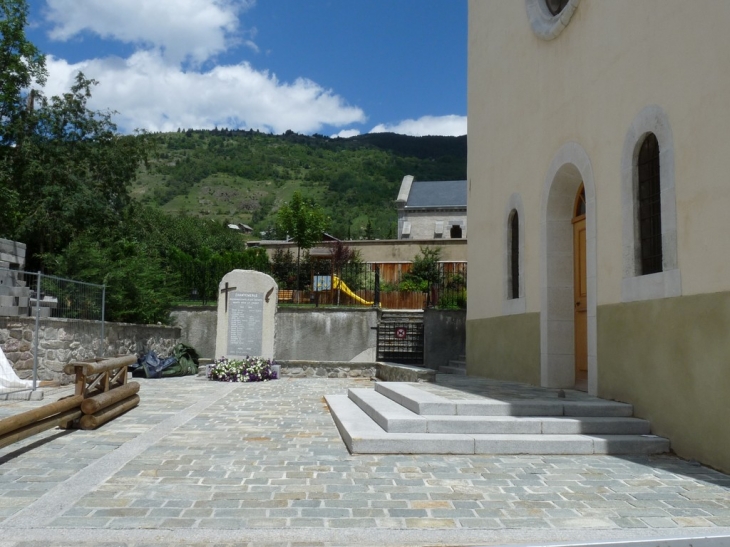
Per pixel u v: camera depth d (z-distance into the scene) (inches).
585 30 327.3
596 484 197.3
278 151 6624.0
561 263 370.9
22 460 224.7
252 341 586.9
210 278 761.0
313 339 674.8
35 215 909.8
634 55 276.8
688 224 234.5
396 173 6176.2
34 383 392.2
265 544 143.6
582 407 270.1
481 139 514.9
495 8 483.8
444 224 1854.1
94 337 514.3
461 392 323.0
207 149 6402.6
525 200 410.6
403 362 673.0
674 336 242.1
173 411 350.3
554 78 366.9
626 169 281.9
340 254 908.6
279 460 226.4
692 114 233.3
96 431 283.9
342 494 183.5
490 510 169.5
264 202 5073.8
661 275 251.1
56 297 475.8
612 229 294.8
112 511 165.5
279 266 840.9
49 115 977.5
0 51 946.1
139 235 1056.8
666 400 247.3
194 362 636.1
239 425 303.4
